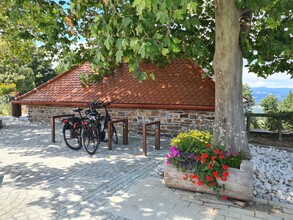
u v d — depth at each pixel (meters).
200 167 3.81
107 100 9.75
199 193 3.90
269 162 5.55
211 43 6.14
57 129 10.17
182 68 10.05
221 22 4.32
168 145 7.68
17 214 3.29
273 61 6.59
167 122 9.06
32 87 26.44
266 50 5.42
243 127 4.64
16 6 4.89
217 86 4.62
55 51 6.65
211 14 6.66
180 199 3.76
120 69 11.20
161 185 4.31
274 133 8.83
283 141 8.10
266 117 8.91
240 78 4.61
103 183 4.43
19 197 3.82
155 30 4.72
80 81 11.47
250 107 14.07
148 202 3.66
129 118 9.66
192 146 4.00
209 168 3.71
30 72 26.50
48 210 3.41
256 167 4.68
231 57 4.42
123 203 3.63
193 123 8.67
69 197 3.83
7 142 7.88
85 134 6.55
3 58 12.73
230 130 4.53
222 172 3.64
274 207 3.53
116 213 3.33
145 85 9.84
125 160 5.95
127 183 4.43
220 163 3.72
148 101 9.06
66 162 5.74
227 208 3.48
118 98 9.66
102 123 7.28
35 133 9.37
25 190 4.09
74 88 11.28
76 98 10.52
